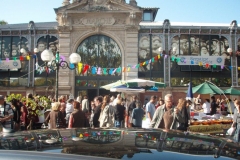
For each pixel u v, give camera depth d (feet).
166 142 9.63
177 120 29.60
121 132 11.19
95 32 109.19
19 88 109.09
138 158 7.98
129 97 105.19
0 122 35.19
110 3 108.47
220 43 110.63
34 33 110.52
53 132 11.16
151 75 109.29
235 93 72.08
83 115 34.09
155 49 110.22
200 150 8.93
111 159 7.89
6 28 110.01
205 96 107.04
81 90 109.60
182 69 108.88
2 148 8.95
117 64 109.81
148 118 44.91
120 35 109.50
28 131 11.82
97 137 10.18
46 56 52.29
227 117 58.18
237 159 8.45
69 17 109.09
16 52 110.63
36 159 7.99
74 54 52.26
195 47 110.32
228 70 110.11
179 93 108.58
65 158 7.97
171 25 113.80
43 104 48.01
